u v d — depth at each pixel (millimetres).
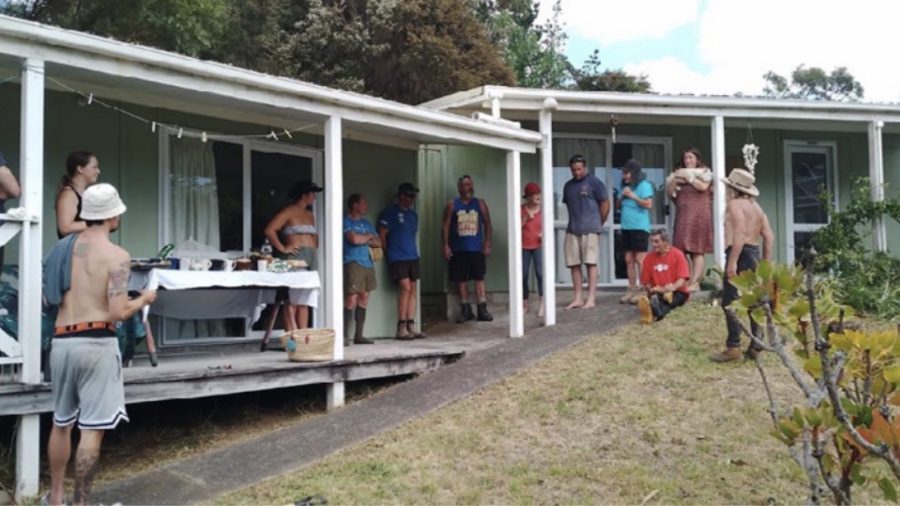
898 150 12445
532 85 22562
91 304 4355
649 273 8664
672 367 6977
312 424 6223
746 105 10477
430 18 18953
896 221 11086
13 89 6375
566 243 9836
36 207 5090
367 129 8750
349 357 7086
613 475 5012
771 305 3348
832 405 3035
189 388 5836
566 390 6555
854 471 3088
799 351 3387
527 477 4988
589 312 9430
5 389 4824
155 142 7332
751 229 6938
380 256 8930
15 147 6367
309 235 7984
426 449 5457
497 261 11242
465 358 7863
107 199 4449
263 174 8320
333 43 18625
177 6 13172
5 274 5824
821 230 10516
